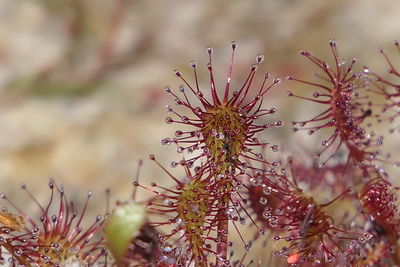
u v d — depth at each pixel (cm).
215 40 40
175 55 40
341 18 40
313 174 24
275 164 21
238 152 21
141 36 41
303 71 36
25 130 33
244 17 42
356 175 23
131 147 32
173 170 31
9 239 21
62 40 41
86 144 32
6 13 42
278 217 21
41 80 37
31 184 31
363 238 21
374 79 24
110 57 40
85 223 29
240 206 21
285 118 32
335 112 22
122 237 19
